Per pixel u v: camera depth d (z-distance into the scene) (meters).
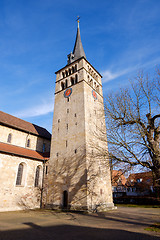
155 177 14.57
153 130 15.93
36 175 29.66
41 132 38.69
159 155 14.13
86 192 22.80
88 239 9.95
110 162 16.70
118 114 18.08
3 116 32.31
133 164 14.98
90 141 27.20
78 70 33.91
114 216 19.53
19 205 25.03
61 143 29.48
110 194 28.80
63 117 31.66
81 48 40.50
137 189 47.78
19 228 12.80
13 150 27.16
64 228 12.99
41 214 20.66
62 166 27.55
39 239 9.83
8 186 24.30
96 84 37.31
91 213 21.72
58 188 26.52
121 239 9.77
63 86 36.75
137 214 21.73
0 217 18.11
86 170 24.05
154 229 12.38
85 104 29.56
